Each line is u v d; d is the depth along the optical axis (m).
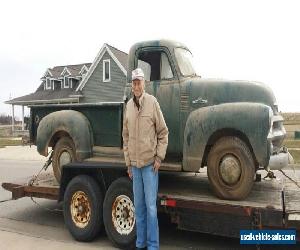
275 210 4.55
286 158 5.49
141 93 4.71
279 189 5.70
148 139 4.71
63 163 6.74
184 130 5.59
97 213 5.63
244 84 5.54
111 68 30.64
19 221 6.93
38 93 38.53
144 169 4.75
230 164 5.07
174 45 6.02
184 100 5.79
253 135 4.97
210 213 4.98
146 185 4.76
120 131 6.25
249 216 4.69
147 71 6.12
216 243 5.59
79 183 5.76
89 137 6.50
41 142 6.75
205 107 5.47
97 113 6.49
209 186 6.04
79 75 36.53
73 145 6.65
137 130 4.72
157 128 4.77
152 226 4.76
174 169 5.52
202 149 5.29
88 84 32.12
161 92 5.95
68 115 6.56
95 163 5.83
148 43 6.14
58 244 5.52
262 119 4.95
